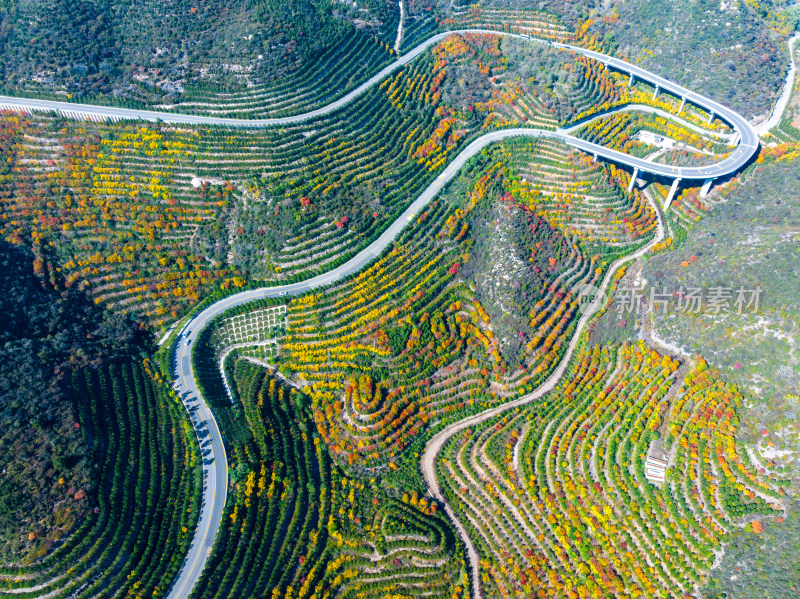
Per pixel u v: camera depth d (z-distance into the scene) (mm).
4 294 108812
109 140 130125
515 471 112188
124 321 118125
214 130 133875
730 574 92625
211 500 101000
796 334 108938
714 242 135625
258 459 106562
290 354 121812
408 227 135000
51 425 96812
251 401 114438
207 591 92438
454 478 113188
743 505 97375
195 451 104938
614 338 128125
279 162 133500
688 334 120438
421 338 123625
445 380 123250
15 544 85438
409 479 112062
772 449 101875
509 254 133125
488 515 108188
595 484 106625
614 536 100812
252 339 123625
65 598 85938
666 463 106188
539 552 103375
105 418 102875
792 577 88812
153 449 103000
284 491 105688
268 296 125938
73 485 92375
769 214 137125
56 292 116438
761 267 120500
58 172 125312
